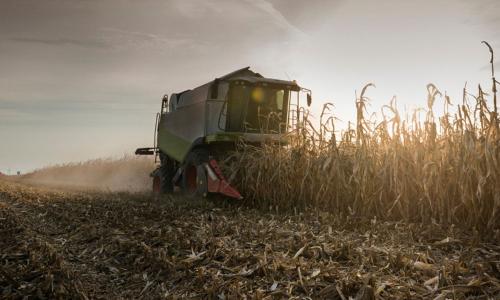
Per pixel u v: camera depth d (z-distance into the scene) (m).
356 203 7.04
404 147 6.62
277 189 8.25
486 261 3.90
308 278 3.60
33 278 4.12
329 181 7.27
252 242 4.91
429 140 6.32
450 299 3.22
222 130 9.66
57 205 9.33
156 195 11.04
